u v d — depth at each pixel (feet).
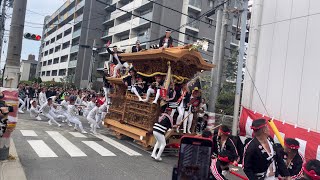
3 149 24.84
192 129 37.40
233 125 37.19
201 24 136.36
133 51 43.80
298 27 33.35
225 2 44.42
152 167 28.48
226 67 90.58
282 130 31.63
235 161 20.83
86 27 180.14
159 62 36.50
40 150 30.63
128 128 39.55
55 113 50.11
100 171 25.39
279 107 34.40
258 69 37.68
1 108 22.82
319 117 30.09
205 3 137.90
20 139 34.91
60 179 22.31
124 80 41.24
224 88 83.82
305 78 31.96
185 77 37.63
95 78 160.04
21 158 27.04
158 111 35.50
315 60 31.17
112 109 45.60
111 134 45.80
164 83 35.50
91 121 44.42
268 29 36.99
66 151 31.37
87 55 178.40
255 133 14.80
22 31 28.81
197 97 37.45
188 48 35.76
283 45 34.86
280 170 15.87
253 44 38.32
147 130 36.06
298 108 32.27
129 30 148.36
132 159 30.89
